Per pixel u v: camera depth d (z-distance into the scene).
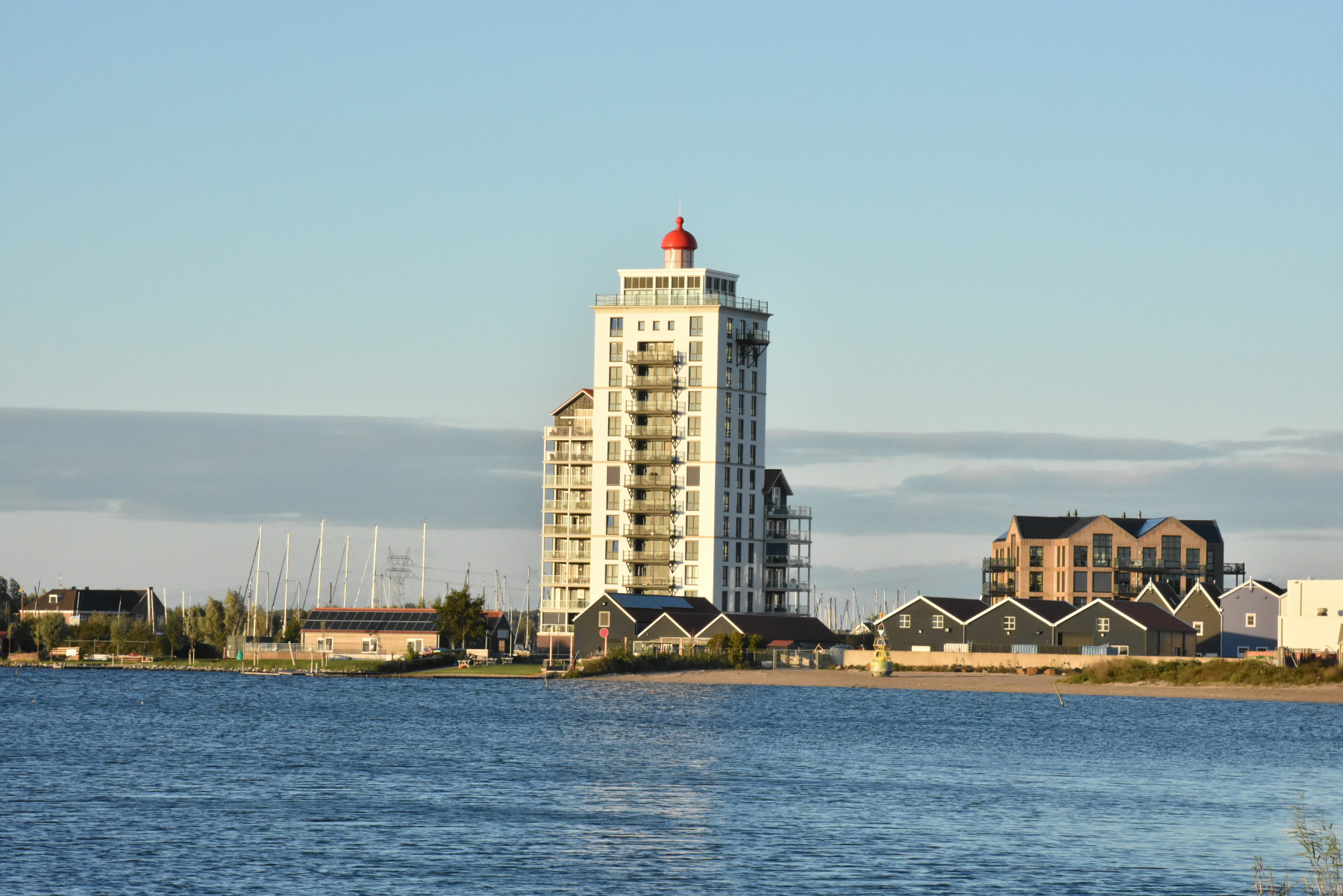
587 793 186.25
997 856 147.38
